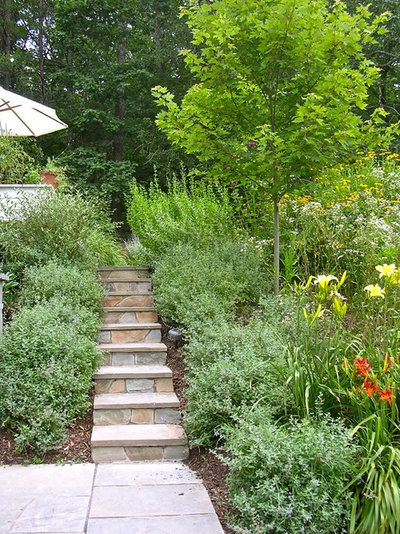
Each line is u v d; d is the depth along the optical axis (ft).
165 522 8.84
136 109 56.85
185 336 16.05
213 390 11.84
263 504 8.26
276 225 18.69
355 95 17.54
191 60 17.81
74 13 54.24
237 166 18.72
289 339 13.16
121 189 51.67
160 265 20.72
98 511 9.17
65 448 11.83
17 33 58.95
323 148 17.54
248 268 19.15
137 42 61.52
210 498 9.82
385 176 24.66
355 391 9.89
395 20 42.29
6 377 12.42
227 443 10.12
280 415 10.69
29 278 17.65
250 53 17.37
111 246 25.66
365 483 8.62
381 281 13.79
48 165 33.27
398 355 10.53
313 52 16.60
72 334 13.89
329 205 20.47
